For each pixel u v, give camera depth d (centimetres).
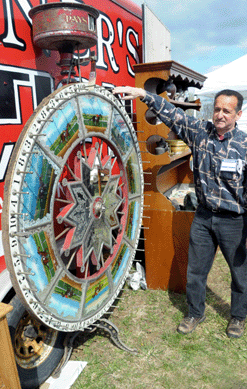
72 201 178
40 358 196
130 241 256
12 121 177
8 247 137
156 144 321
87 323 202
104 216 211
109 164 216
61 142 165
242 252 235
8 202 135
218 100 205
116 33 305
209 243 246
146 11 333
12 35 176
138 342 246
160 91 328
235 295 249
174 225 298
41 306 158
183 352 236
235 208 221
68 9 169
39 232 154
